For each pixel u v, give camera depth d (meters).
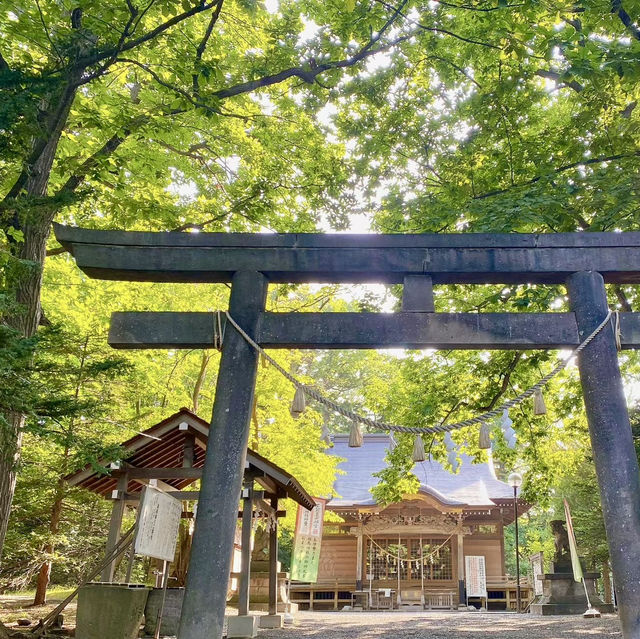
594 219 9.52
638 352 14.83
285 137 13.01
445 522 25.66
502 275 6.57
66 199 6.44
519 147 11.02
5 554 12.33
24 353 5.61
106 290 14.26
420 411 15.40
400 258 6.55
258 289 6.50
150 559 18.08
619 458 5.74
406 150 13.23
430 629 12.89
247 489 11.80
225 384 6.15
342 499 27.88
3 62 7.37
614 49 8.46
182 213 11.83
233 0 11.61
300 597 26.55
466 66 12.49
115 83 12.38
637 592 5.30
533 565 22.97
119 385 12.16
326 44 11.39
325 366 39.50
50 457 13.32
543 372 15.77
